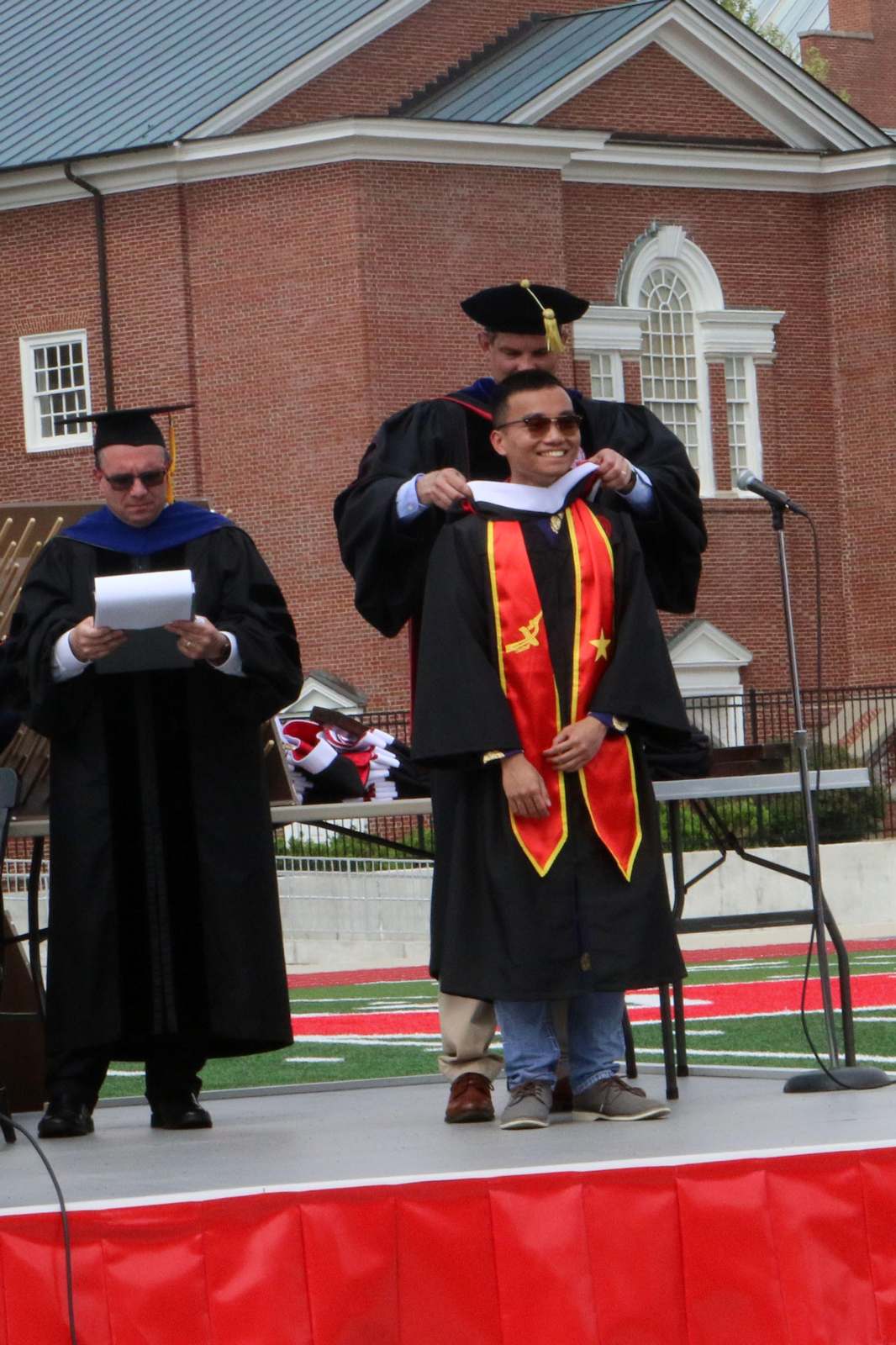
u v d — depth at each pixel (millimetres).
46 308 55906
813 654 60000
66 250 55500
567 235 57250
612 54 57188
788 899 43562
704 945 42219
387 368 52406
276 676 12070
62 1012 12086
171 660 11633
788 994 24328
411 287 52781
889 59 88938
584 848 11070
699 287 59531
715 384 59625
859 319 60906
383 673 52812
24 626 12211
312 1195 8938
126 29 59375
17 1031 13641
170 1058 12383
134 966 12125
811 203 61156
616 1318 8977
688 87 59062
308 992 31719
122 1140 11797
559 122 56844
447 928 11258
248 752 12391
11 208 56156
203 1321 8812
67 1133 12062
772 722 58531
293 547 53344
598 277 57656
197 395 54219
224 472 54000
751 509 59625
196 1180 9656
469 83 56594
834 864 44125
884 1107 10961
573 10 61375
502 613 11234
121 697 12258
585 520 11438
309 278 52750
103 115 55719
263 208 53188
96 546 12430
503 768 11023
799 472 60906
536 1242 8992
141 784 12188
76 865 12125
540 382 11469
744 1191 9102
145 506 12398
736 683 58844
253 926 12250
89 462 55750
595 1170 9062
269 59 55500
